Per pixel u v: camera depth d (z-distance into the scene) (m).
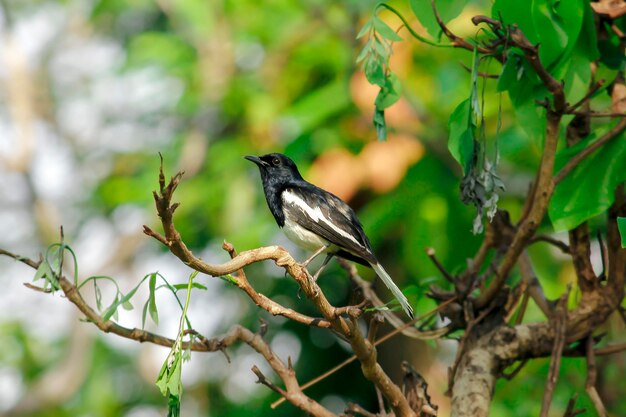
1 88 18.81
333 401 16.03
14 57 18.67
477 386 6.61
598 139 6.50
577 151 6.69
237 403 16.52
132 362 17.95
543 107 6.22
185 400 16.62
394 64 12.41
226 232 13.79
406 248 12.20
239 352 16.34
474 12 12.34
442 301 7.30
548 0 6.07
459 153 6.09
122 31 19.09
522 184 12.97
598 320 6.89
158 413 17.36
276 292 15.89
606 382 10.14
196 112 14.74
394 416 6.23
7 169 18.33
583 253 6.93
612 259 6.94
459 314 7.25
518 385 10.73
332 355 16.03
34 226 18.98
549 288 12.36
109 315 5.23
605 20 6.73
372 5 12.82
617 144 6.56
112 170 16.72
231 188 13.92
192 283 5.34
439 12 6.37
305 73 14.43
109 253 17.14
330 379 15.99
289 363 6.37
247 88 14.34
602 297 6.93
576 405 9.01
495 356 6.82
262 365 16.23
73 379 16.81
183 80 15.06
